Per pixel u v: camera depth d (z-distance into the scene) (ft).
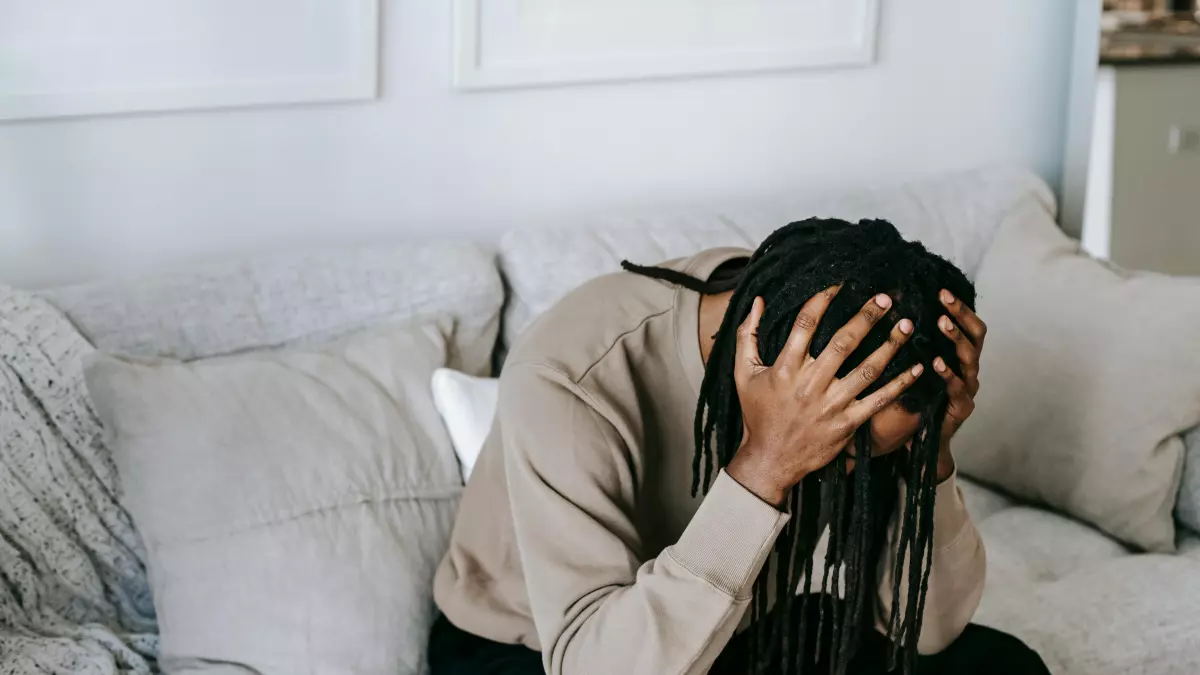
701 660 3.51
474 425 5.25
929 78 7.93
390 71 6.41
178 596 4.66
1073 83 7.91
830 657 4.00
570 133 6.97
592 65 6.83
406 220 6.67
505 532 4.43
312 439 4.92
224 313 5.43
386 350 5.38
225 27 5.90
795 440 3.41
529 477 3.84
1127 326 5.95
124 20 5.68
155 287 5.38
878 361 3.30
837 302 3.38
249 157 6.18
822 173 7.79
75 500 4.94
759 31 7.26
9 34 5.46
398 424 5.16
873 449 3.57
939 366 3.38
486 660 4.38
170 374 4.90
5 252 5.74
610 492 3.84
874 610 4.37
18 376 4.89
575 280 6.04
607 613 3.59
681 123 7.27
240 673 4.56
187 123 6.00
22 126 5.64
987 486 6.55
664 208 7.34
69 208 5.83
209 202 6.14
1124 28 7.79
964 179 7.24
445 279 5.82
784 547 3.84
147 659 4.83
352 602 4.71
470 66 6.51
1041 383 6.15
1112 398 5.90
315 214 6.42
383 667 4.70
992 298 6.55
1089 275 6.26
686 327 4.01
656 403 4.07
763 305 3.55
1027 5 8.05
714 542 3.51
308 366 5.17
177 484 4.69
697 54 7.11
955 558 4.25
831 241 3.56
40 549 4.81
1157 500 5.79
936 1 7.82
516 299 6.09
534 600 3.83
